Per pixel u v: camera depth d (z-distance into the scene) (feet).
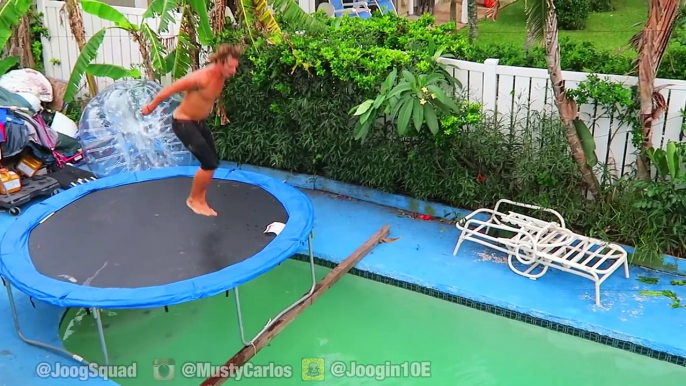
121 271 16.08
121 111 25.45
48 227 18.69
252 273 15.71
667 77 20.24
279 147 25.11
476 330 18.04
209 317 18.71
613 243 19.03
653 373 16.08
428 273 19.44
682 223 18.53
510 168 21.26
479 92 21.72
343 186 24.89
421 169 22.03
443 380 16.34
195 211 18.39
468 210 22.25
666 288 18.25
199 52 27.04
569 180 20.25
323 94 23.57
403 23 25.91
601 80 19.56
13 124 24.27
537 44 21.91
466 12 46.14
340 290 19.93
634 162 19.93
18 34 32.60
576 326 17.01
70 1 27.20
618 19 45.11
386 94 20.74
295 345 17.67
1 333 17.33
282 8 24.30
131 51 30.35
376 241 21.12
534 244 18.37
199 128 16.89
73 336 17.76
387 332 18.16
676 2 17.17
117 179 21.90
